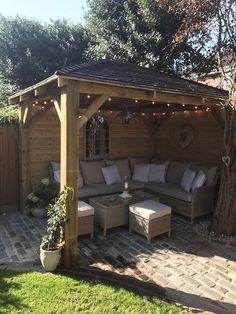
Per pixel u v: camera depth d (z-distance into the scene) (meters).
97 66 4.95
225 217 5.38
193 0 5.20
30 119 6.45
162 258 4.48
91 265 4.19
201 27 5.48
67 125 3.87
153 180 7.65
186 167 7.28
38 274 3.83
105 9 10.98
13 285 3.52
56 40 12.93
